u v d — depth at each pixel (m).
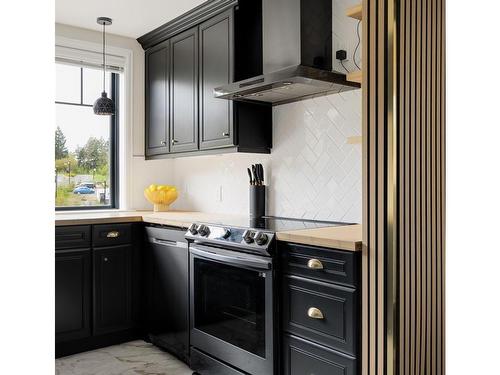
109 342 3.34
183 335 2.98
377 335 1.86
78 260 3.13
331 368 2.01
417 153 2.02
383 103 1.86
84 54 3.82
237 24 3.07
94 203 4.08
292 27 2.68
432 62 2.15
